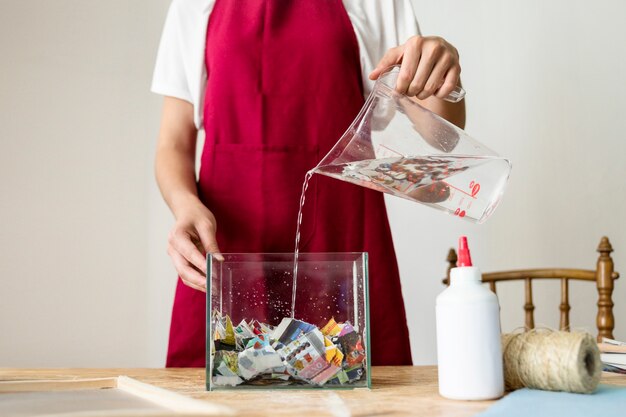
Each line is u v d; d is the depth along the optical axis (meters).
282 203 1.32
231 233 1.32
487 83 2.46
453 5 2.50
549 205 2.38
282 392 0.75
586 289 2.32
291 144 1.33
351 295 0.78
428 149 0.91
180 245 1.05
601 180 2.37
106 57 2.56
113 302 2.46
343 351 0.77
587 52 2.41
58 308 2.43
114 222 2.50
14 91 2.48
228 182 1.33
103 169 2.51
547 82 2.42
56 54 2.53
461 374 0.68
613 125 2.38
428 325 2.40
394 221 2.43
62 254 2.45
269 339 0.77
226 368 0.76
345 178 0.95
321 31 1.36
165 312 2.49
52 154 2.48
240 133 1.35
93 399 0.64
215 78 1.36
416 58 0.94
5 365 2.38
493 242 2.41
